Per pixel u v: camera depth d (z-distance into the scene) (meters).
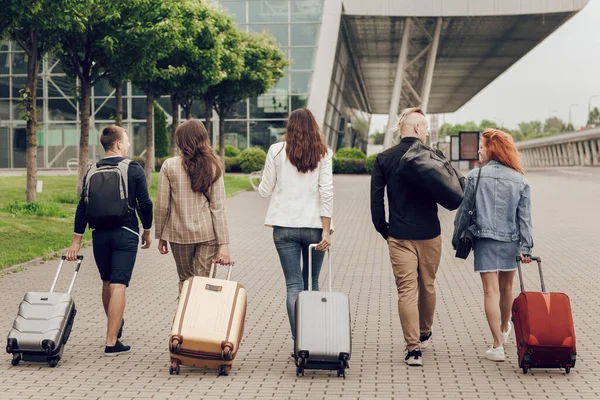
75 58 20.69
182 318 6.33
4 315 8.80
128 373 6.51
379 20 52.38
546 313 6.43
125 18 19.70
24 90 18.81
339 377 6.45
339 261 13.59
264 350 7.39
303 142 6.89
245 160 39.00
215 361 6.37
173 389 6.05
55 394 5.89
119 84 22.02
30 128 18.97
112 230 7.09
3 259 12.51
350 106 73.81
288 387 6.13
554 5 47.88
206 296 6.41
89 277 11.52
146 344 7.57
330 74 49.38
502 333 7.60
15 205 18.34
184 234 6.95
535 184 36.59
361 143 89.38
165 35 20.22
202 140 7.00
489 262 7.04
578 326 8.36
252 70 34.56
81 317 8.75
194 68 26.67
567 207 24.03
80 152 21.75
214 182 6.96
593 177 43.44
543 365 6.49
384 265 13.12
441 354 7.27
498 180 7.07
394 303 9.81
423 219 6.94
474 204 7.12
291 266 6.95
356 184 36.59
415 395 5.94
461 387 6.17
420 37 57.94
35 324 6.59
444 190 6.68
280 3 49.41
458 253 7.14
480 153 7.29
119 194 6.98
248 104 49.91
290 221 6.88
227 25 31.70
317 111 49.41
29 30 18.33
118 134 7.23
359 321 8.73
